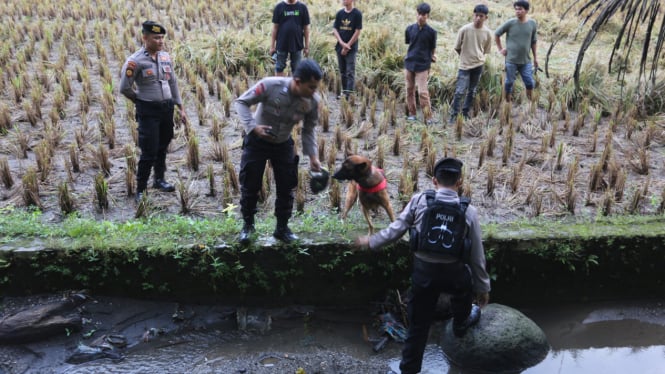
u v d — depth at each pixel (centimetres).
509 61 831
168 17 1317
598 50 1072
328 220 510
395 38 1059
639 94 848
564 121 824
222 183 607
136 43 1166
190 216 539
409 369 391
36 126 761
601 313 502
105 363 420
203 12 1338
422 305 374
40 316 433
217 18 1292
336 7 1234
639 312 502
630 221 516
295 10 829
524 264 488
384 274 479
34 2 1393
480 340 426
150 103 530
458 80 804
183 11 1359
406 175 588
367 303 493
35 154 636
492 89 901
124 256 458
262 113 413
